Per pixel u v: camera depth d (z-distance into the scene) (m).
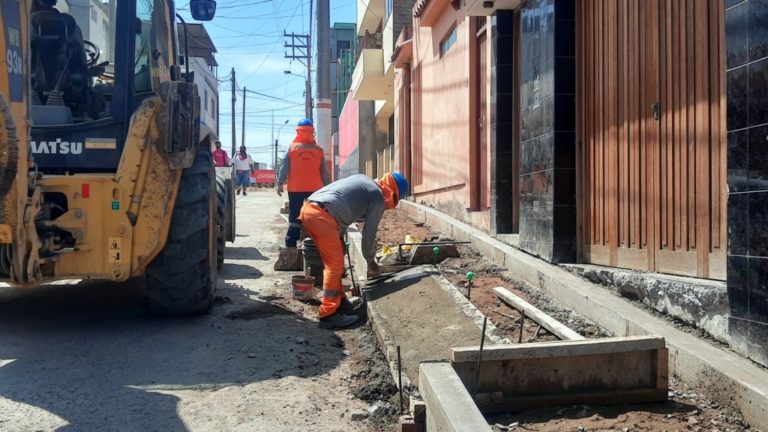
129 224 5.41
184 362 4.86
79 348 5.13
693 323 4.40
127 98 5.61
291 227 8.95
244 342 5.38
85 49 6.27
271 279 8.18
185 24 6.86
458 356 3.52
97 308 6.46
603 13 6.03
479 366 3.53
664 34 5.11
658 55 5.19
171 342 5.33
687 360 3.93
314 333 5.73
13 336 5.41
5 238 4.63
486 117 8.95
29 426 3.69
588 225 6.33
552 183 6.44
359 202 6.31
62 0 6.15
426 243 7.86
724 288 4.20
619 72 5.77
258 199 22.31
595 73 6.20
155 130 5.44
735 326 3.92
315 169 8.84
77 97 6.08
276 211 17.38
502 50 8.18
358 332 5.77
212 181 6.28
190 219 5.77
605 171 6.02
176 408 4.00
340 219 6.17
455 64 10.35
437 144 11.74
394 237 9.70
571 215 6.42
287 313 6.44
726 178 4.32
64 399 4.10
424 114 13.05
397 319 5.33
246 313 6.36
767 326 3.64
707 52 4.61
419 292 5.87
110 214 5.39
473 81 9.38
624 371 3.68
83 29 6.30
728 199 3.97
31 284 5.00
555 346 3.59
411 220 12.12
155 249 5.54
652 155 5.29
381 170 25.02
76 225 5.33
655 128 5.25
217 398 4.18
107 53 6.24
